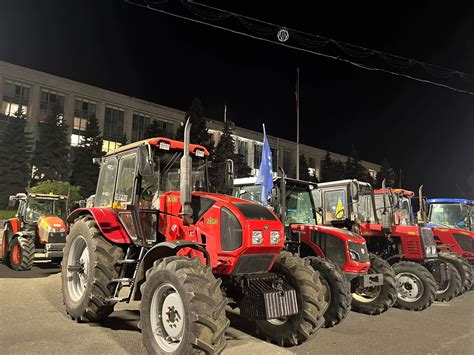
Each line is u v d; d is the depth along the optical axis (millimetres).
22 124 33469
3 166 32188
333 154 66375
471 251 9945
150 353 3711
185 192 4035
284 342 4539
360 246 6191
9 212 28359
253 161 53062
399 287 7328
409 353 4477
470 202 11406
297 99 17469
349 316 6488
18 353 3930
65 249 5660
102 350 4086
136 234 4750
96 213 5137
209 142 35625
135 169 5055
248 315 4316
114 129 47812
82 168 36250
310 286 4477
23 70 40719
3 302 6172
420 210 8453
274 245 4219
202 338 3256
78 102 45094
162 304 3844
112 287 4883
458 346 4801
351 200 7762
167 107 52750
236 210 4117
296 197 7363
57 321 5172
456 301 8234
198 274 3537
